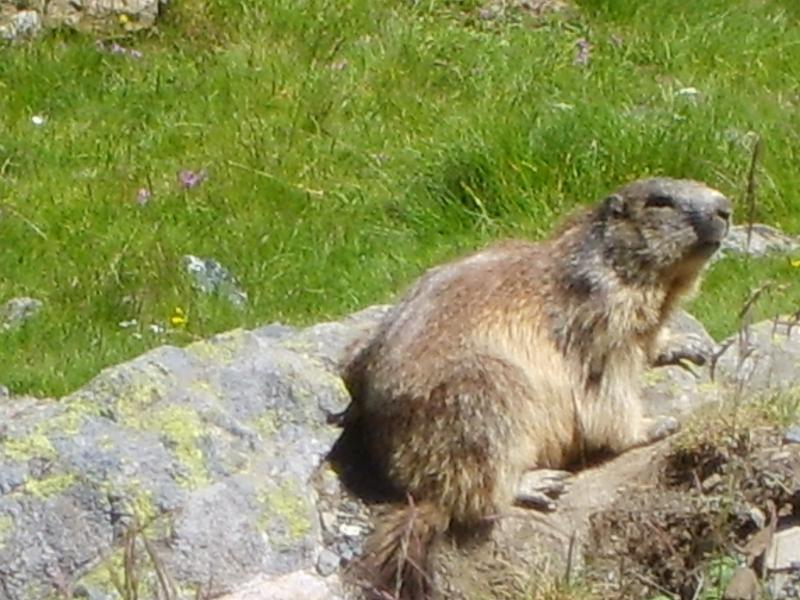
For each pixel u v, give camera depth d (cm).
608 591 1174
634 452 1276
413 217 1905
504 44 2312
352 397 1291
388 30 2309
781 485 1193
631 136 1977
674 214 1259
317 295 1744
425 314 1256
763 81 2283
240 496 1212
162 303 1712
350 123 2103
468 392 1212
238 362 1291
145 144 2044
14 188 1925
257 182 1959
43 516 1188
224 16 2319
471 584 1192
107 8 2309
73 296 1722
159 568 1071
